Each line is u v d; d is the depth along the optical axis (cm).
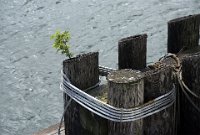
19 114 1694
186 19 877
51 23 2770
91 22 2709
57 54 2261
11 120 1658
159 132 695
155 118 683
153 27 2522
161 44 2228
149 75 669
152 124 686
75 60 737
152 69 798
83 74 750
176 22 877
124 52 811
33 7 3072
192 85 715
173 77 702
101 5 3008
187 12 2734
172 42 895
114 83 631
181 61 754
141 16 2723
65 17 2847
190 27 884
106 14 2828
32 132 1570
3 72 2091
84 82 756
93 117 707
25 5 3117
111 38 2416
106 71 796
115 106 643
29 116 1675
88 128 726
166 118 693
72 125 769
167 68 682
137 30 2505
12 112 1709
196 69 704
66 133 794
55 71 2062
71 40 2414
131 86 628
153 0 2995
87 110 718
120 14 2798
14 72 2086
